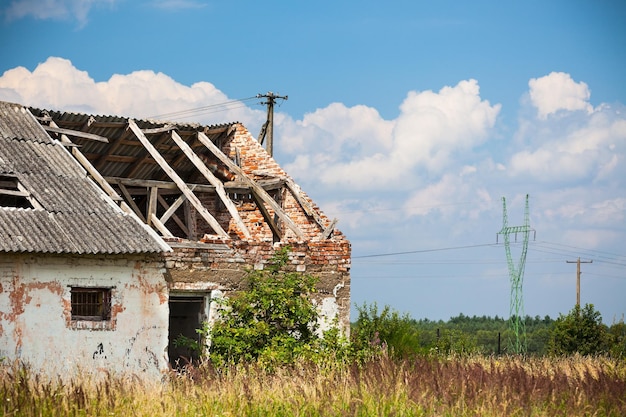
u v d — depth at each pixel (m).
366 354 22.75
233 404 15.12
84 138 25.72
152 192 26.23
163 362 20.98
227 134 29.19
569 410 15.64
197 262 22.02
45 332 19.36
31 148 22.98
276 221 27.44
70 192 21.78
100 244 20.09
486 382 16.95
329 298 24.52
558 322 42.47
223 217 28.67
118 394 15.27
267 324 22.16
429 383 16.69
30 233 19.47
